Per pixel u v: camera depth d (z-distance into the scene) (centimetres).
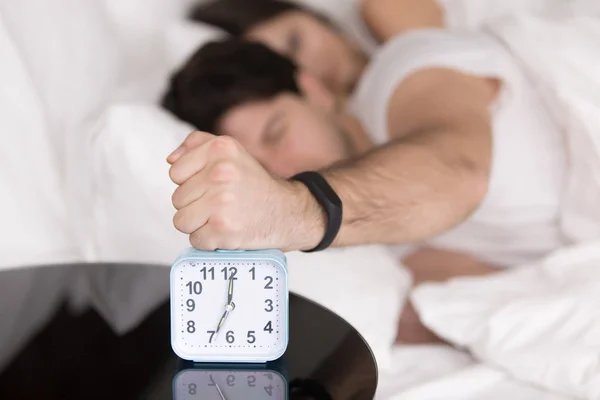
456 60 134
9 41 116
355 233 86
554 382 95
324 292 112
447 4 186
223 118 138
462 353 111
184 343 74
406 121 129
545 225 137
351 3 197
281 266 72
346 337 78
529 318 103
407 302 126
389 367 105
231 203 67
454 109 123
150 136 121
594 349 95
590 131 124
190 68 141
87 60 136
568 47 129
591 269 112
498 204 136
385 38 182
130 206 119
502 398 95
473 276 136
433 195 97
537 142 135
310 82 157
